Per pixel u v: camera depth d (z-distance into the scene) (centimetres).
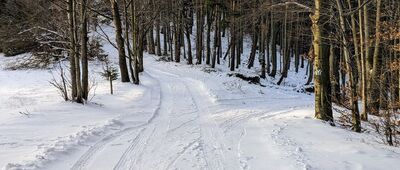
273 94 2706
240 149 975
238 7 3778
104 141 1045
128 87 2302
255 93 2578
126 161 863
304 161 845
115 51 4484
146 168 816
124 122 1311
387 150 1008
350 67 1354
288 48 4062
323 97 1459
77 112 1442
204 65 4247
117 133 1149
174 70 3775
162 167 822
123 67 2544
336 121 1524
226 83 2706
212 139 1096
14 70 3416
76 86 1659
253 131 1230
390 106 1260
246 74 3734
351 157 902
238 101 2109
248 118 1531
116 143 1027
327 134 1176
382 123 1392
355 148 991
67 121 1266
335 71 2005
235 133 1192
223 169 808
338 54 2158
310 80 4022
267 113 1714
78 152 923
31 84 2666
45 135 1050
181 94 2186
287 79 4253
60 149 909
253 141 1072
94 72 3147
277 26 4478
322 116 1464
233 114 1622
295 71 4844
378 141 1166
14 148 912
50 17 2414
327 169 799
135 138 1091
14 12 3553
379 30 1720
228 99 2120
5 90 2397
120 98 1897
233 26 3966
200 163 851
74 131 1111
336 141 1072
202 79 2989
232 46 4059
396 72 1630
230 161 866
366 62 1716
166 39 5506
